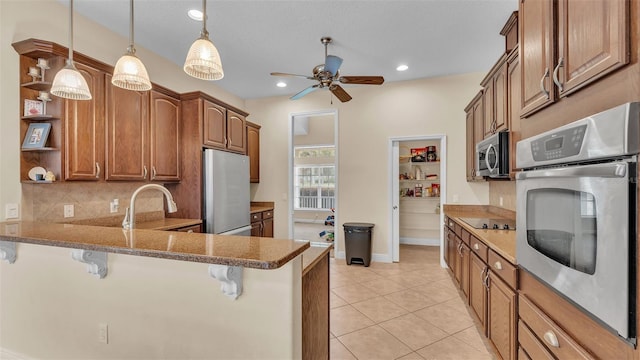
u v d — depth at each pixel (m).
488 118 3.04
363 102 4.66
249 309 1.30
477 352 2.16
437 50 3.44
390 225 4.55
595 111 0.97
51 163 2.25
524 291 1.53
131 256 1.52
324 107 4.88
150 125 2.99
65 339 1.68
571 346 1.07
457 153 4.24
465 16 2.74
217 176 3.42
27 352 1.79
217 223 3.41
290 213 5.11
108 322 1.58
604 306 0.87
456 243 3.36
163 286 1.45
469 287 2.73
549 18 1.22
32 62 2.28
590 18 0.96
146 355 1.49
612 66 0.86
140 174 2.87
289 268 1.24
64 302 1.69
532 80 1.40
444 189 4.28
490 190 4.09
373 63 3.80
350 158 4.72
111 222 2.87
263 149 5.26
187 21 2.80
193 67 1.68
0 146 2.12
